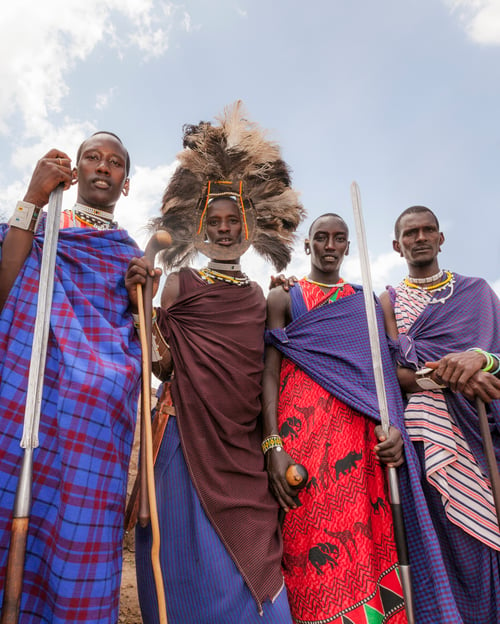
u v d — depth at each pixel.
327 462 3.13
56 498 2.34
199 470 2.86
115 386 2.44
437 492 3.15
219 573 2.65
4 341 2.41
